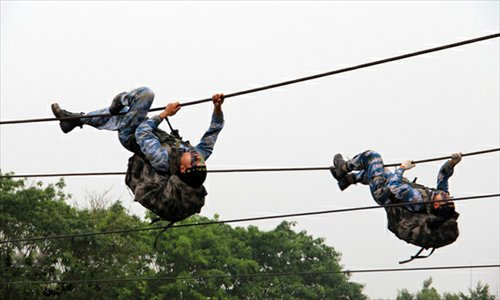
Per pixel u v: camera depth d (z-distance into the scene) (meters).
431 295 137.88
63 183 77.56
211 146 18.33
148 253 80.88
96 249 75.38
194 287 87.12
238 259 96.62
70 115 19.14
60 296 73.50
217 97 18.25
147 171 17.69
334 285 107.25
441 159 22.62
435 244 22.03
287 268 104.88
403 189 21.89
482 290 116.62
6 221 71.62
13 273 71.25
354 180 23.19
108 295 75.31
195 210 17.59
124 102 18.16
